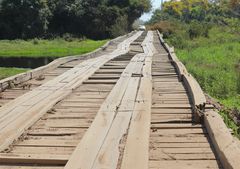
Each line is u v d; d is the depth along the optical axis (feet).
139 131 18.06
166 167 14.92
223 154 15.02
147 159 14.88
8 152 16.46
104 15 166.09
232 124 26.43
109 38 163.53
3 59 86.84
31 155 15.87
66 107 24.21
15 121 20.38
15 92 29.22
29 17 149.79
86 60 51.01
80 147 16.06
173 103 25.04
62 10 163.73
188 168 14.80
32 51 101.96
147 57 54.65
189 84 28.09
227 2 227.81
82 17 165.17
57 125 20.33
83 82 33.04
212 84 43.19
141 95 26.07
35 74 35.96
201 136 18.54
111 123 19.35
